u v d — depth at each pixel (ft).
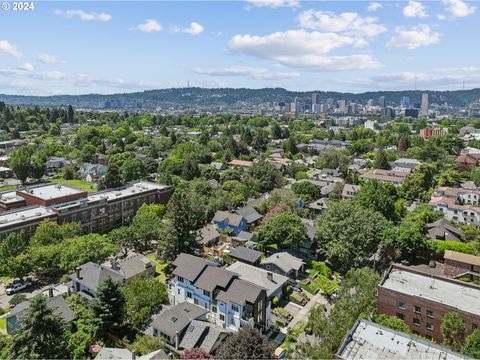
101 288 141.28
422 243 217.56
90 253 188.65
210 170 410.93
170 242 202.69
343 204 225.56
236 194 322.96
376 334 118.73
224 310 150.41
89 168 466.70
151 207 275.59
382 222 226.17
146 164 460.14
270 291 169.07
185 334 133.80
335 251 195.00
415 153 531.09
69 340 125.80
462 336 130.31
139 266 190.08
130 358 118.83
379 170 428.97
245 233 247.70
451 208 293.84
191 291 163.22
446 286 156.87
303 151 622.54
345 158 495.41
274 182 391.86
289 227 213.25
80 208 249.55
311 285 187.93
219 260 205.57
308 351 117.08
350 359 107.76
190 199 268.00
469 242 239.50
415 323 145.89
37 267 185.57
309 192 337.72
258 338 110.73
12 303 163.63
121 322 142.00
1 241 206.80
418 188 353.31
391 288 155.12
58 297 148.97
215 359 111.24
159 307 153.69
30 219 221.87
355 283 165.48
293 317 163.43
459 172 429.38
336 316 137.90
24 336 112.16
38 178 429.38
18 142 630.33
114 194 288.92
